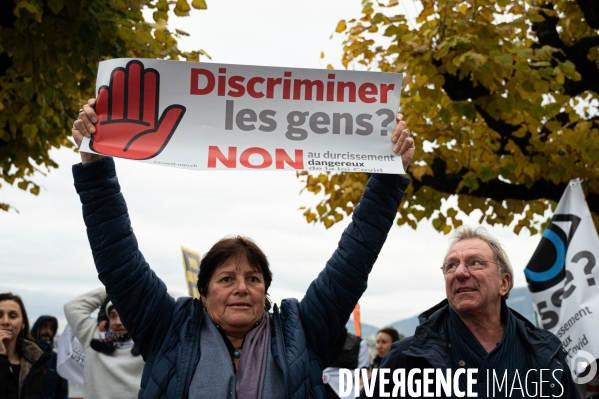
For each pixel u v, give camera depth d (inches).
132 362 242.2
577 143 340.2
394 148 149.3
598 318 226.5
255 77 149.5
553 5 359.3
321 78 150.2
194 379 134.0
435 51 323.3
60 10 288.5
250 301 139.7
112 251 141.4
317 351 145.9
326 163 147.3
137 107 147.0
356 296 147.0
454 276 154.8
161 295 144.3
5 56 315.3
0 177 447.8
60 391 366.0
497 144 362.6
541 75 320.5
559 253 239.6
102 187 142.5
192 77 148.5
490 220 396.5
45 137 385.7
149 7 311.7
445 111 335.9
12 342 244.8
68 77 309.7
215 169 145.0
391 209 149.3
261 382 135.2
